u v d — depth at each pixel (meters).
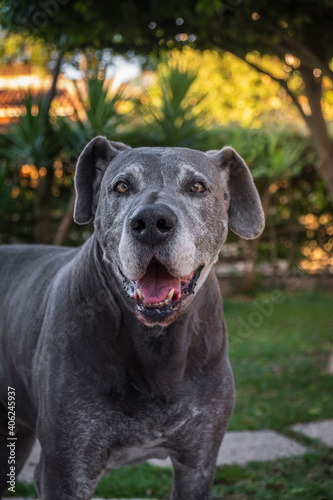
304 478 3.75
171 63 6.79
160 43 5.02
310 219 10.47
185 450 2.39
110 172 2.30
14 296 2.83
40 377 2.35
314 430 4.52
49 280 2.67
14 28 4.45
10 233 8.12
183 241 2.01
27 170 7.90
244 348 7.06
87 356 2.25
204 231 2.20
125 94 6.61
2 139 6.94
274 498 3.51
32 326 2.55
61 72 6.72
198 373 2.34
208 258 2.25
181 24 4.80
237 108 10.93
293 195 10.31
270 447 4.22
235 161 2.54
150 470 3.98
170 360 2.25
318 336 7.65
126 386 2.25
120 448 2.31
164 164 2.20
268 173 9.21
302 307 9.39
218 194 2.32
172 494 2.53
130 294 2.11
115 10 4.37
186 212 2.13
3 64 8.52
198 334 2.32
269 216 10.18
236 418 4.75
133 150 2.30
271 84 9.27
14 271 2.97
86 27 4.49
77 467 2.25
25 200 8.03
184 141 6.62
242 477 3.79
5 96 8.73
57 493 2.26
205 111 6.93
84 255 2.38
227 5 4.46
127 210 2.13
